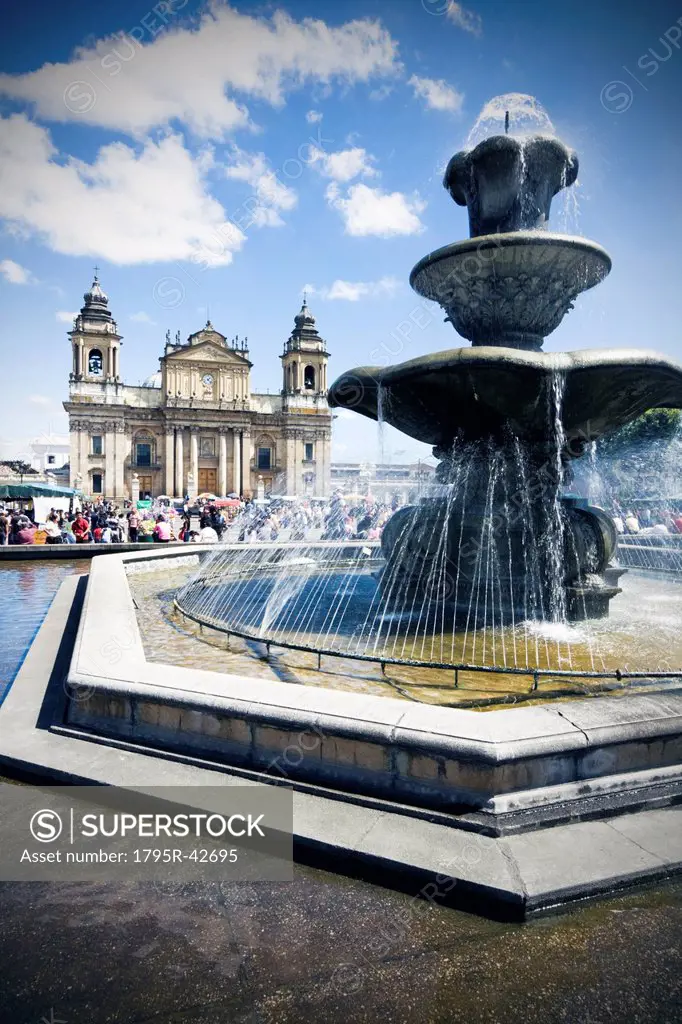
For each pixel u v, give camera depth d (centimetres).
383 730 287
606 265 652
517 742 273
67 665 505
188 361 6806
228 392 6931
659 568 1071
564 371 529
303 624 634
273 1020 187
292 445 7244
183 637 599
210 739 327
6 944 217
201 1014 189
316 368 7450
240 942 218
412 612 647
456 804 273
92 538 1836
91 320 6600
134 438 6744
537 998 194
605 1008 191
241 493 6944
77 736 356
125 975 204
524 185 677
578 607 623
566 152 672
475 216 720
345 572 1088
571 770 283
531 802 271
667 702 320
